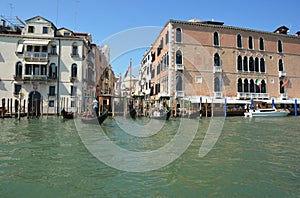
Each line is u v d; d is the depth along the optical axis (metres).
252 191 5.09
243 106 29.95
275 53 32.88
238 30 30.94
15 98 26.17
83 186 5.32
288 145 9.90
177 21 27.48
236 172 6.27
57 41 27.23
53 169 6.46
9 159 7.42
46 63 26.53
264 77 32.00
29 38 26.66
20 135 12.15
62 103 26.77
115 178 5.80
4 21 28.34
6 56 26.27
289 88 33.28
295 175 6.05
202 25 29.00
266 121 21.72
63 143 10.12
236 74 30.44
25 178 5.78
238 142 10.57
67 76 27.12
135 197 4.79
